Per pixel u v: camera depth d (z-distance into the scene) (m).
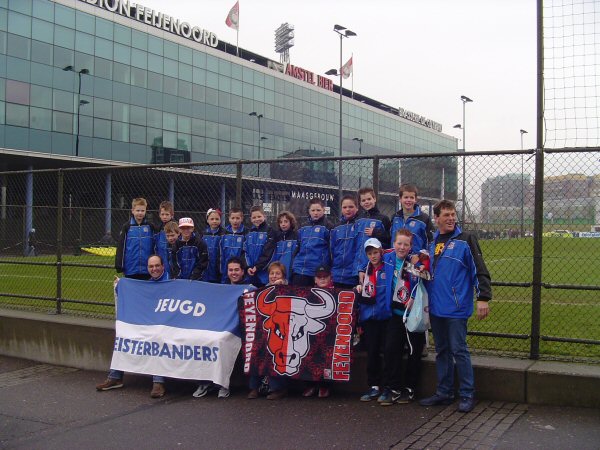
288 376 5.98
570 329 8.06
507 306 10.42
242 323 6.28
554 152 5.98
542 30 6.03
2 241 14.89
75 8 35.16
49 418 5.52
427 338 6.33
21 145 32.47
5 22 31.77
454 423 5.08
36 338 7.96
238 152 47.72
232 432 5.02
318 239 6.57
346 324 5.99
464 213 6.74
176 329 6.45
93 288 13.70
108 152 37.12
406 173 8.32
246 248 7.16
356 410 5.58
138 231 7.39
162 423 5.31
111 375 6.62
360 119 62.28
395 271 5.72
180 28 43.03
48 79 33.78
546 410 5.34
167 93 41.38
